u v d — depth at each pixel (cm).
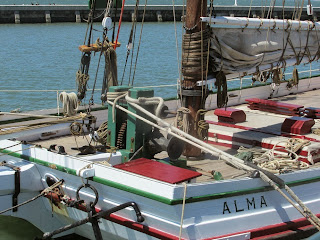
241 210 616
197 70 779
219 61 788
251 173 628
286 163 699
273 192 647
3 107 2075
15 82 2767
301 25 897
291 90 1390
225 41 798
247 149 826
